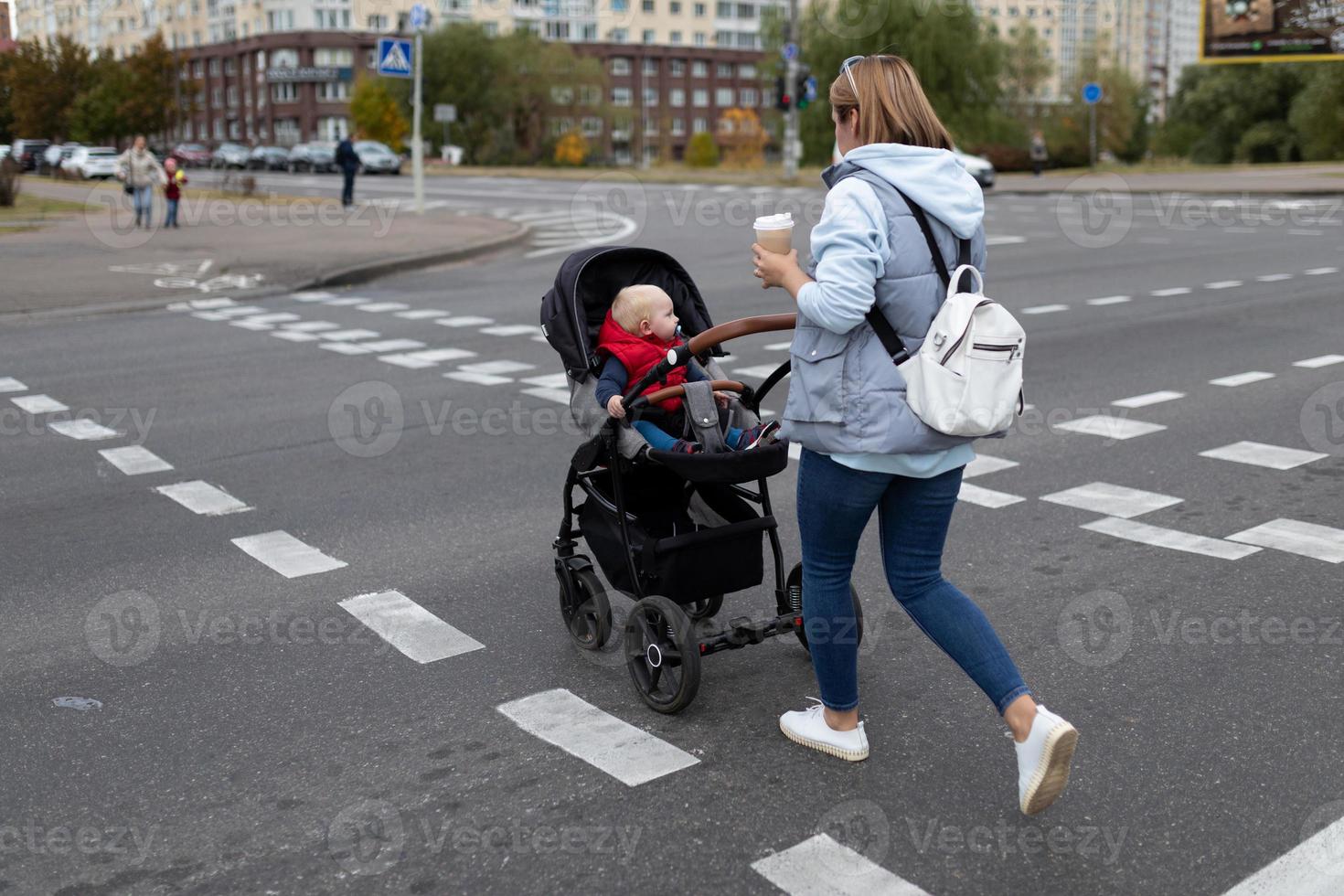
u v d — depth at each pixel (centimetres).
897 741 365
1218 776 338
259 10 10212
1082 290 1460
